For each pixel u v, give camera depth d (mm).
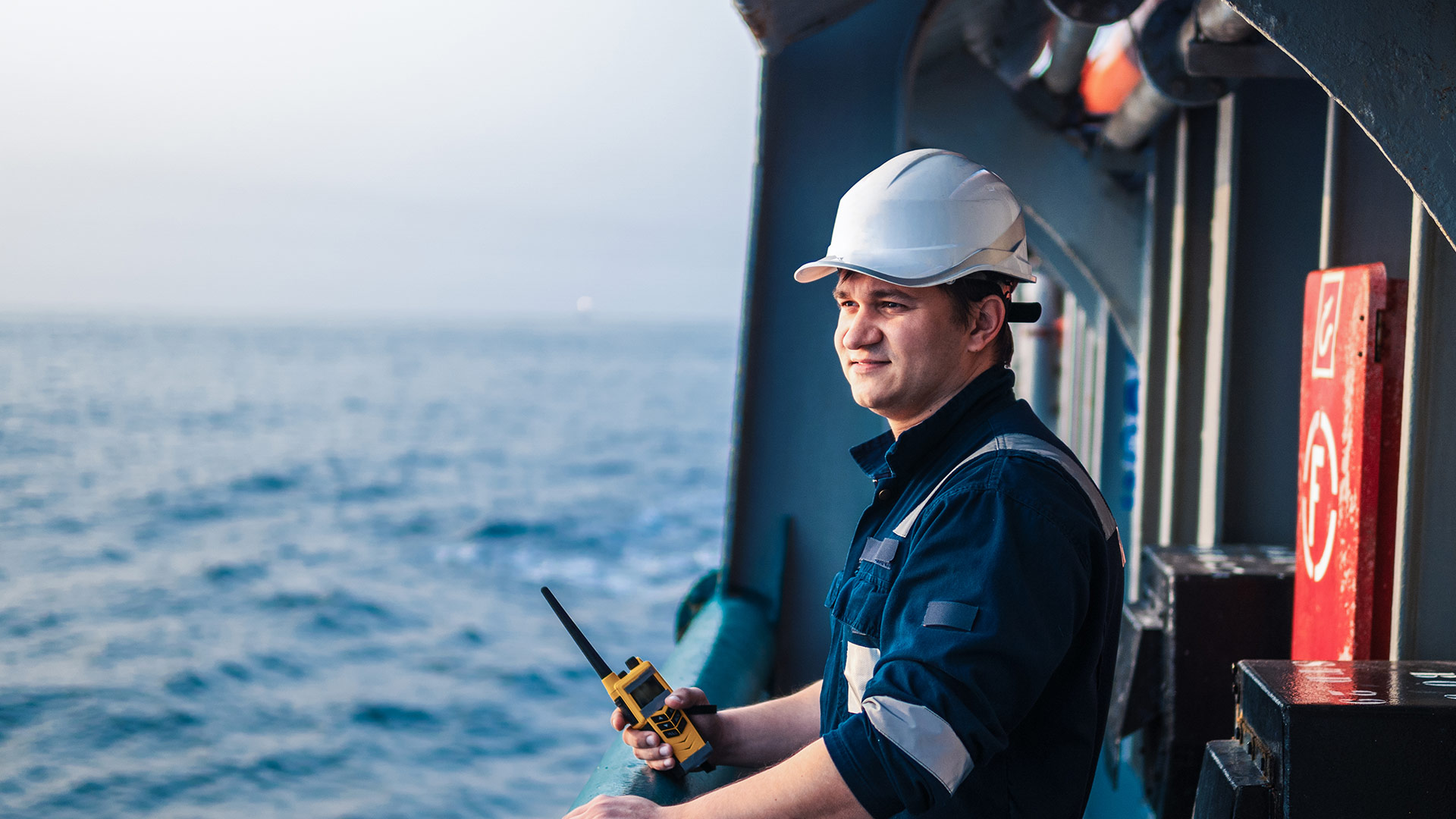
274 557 36312
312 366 138750
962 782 1214
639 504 48500
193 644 25609
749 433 3104
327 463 60969
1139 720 2951
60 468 56031
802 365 3080
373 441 71188
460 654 24875
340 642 26078
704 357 182750
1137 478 4777
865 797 1120
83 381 109625
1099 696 1333
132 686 22234
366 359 156625
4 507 45062
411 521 43750
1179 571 2848
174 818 16125
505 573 34312
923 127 5445
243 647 25469
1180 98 3383
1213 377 3658
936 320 1350
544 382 123812
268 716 20516
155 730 19734
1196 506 4109
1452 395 1753
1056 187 5422
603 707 21172
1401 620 1792
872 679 1175
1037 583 1157
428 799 16766
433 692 21984
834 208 3049
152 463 59000
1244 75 2992
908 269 1326
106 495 48469
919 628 1168
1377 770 1380
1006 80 5145
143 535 40250
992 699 1116
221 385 109250
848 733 1149
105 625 27406
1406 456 1792
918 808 1099
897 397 1382
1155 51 3365
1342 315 2195
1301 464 2463
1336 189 2564
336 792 17062
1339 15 1402
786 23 2900
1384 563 2061
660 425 85750
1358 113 1392
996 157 5410
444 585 32500
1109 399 6402
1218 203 3660
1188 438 4113
